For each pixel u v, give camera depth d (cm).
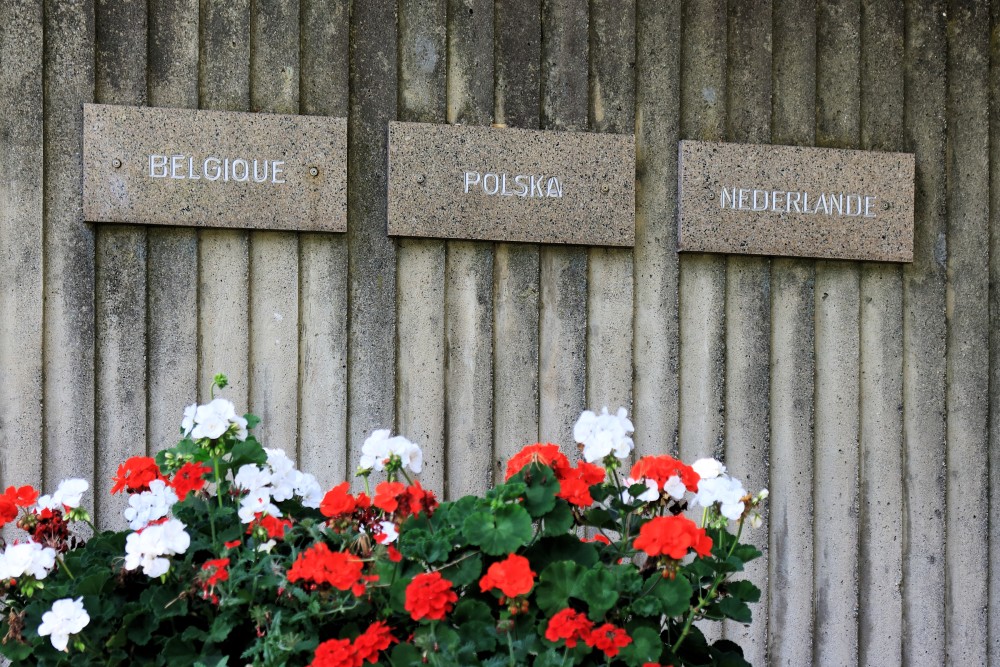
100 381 355
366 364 374
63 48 354
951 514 420
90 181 351
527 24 388
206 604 233
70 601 223
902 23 422
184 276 362
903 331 419
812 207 407
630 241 390
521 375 384
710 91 403
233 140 362
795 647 400
